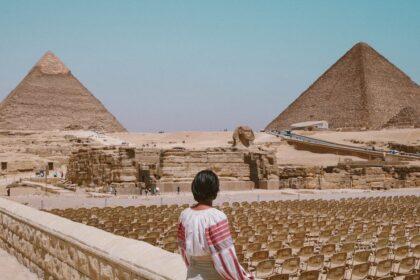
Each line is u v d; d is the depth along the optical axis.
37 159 116.31
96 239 11.40
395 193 62.84
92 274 11.02
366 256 18.14
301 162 100.94
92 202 49.47
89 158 67.94
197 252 6.20
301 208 40.56
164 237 22.83
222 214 6.27
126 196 55.34
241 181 65.75
